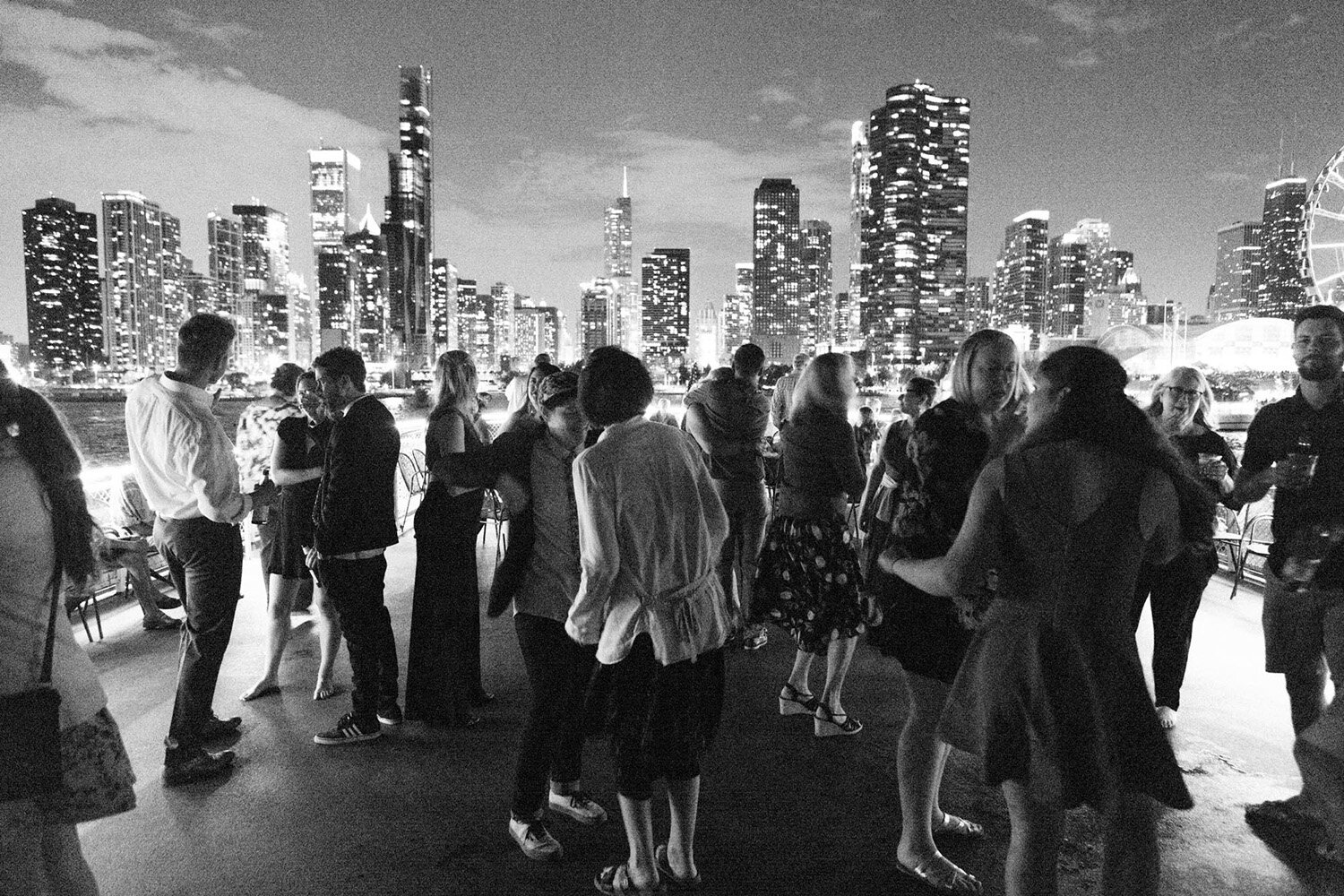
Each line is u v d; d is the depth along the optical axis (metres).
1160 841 3.36
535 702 3.29
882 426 9.62
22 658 2.03
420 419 12.58
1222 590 7.34
